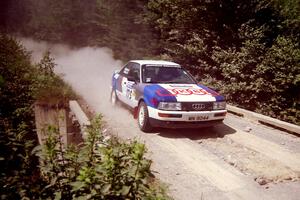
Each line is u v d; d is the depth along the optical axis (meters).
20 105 7.08
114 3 18.73
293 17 11.24
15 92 7.38
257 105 10.43
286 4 11.65
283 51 9.80
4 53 10.10
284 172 5.09
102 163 2.78
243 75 10.38
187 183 4.52
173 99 6.22
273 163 5.46
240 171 5.08
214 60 11.55
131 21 17.77
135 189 2.67
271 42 11.32
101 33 22.20
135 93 7.29
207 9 11.89
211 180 4.66
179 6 12.32
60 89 8.07
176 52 13.24
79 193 2.68
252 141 6.68
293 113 9.86
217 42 11.80
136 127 7.19
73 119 6.73
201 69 12.65
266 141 6.72
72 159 3.02
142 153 2.64
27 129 6.26
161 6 13.71
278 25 11.10
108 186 2.54
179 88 6.84
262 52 10.37
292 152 6.10
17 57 10.00
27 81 8.04
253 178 4.82
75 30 23.44
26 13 27.05
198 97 6.46
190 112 6.26
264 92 10.34
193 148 5.98
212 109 6.52
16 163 3.67
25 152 3.58
